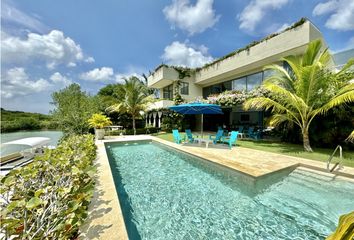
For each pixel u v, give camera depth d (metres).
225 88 17.89
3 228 1.78
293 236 3.16
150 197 4.62
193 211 3.97
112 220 2.70
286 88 9.12
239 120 18.09
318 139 9.29
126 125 23.86
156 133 18.88
